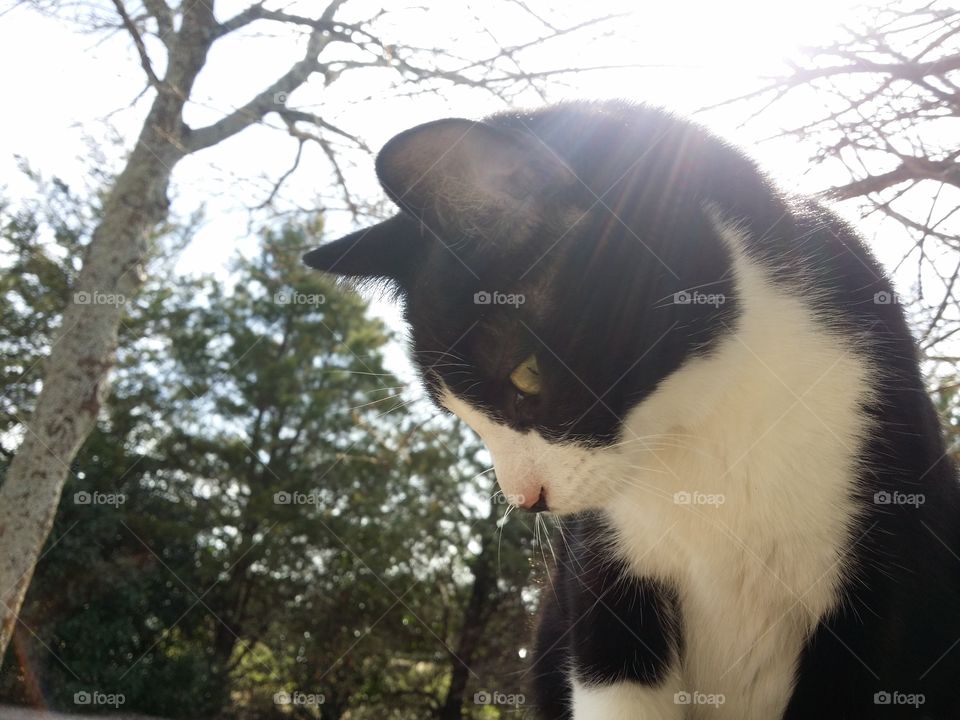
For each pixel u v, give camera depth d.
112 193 0.93
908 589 0.28
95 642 1.50
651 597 0.32
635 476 0.31
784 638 0.31
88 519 1.56
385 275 0.34
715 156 0.31
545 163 0.28
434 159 0.29
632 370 0.29
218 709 1.67
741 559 0.30
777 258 0.30
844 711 0.29
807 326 0.29
